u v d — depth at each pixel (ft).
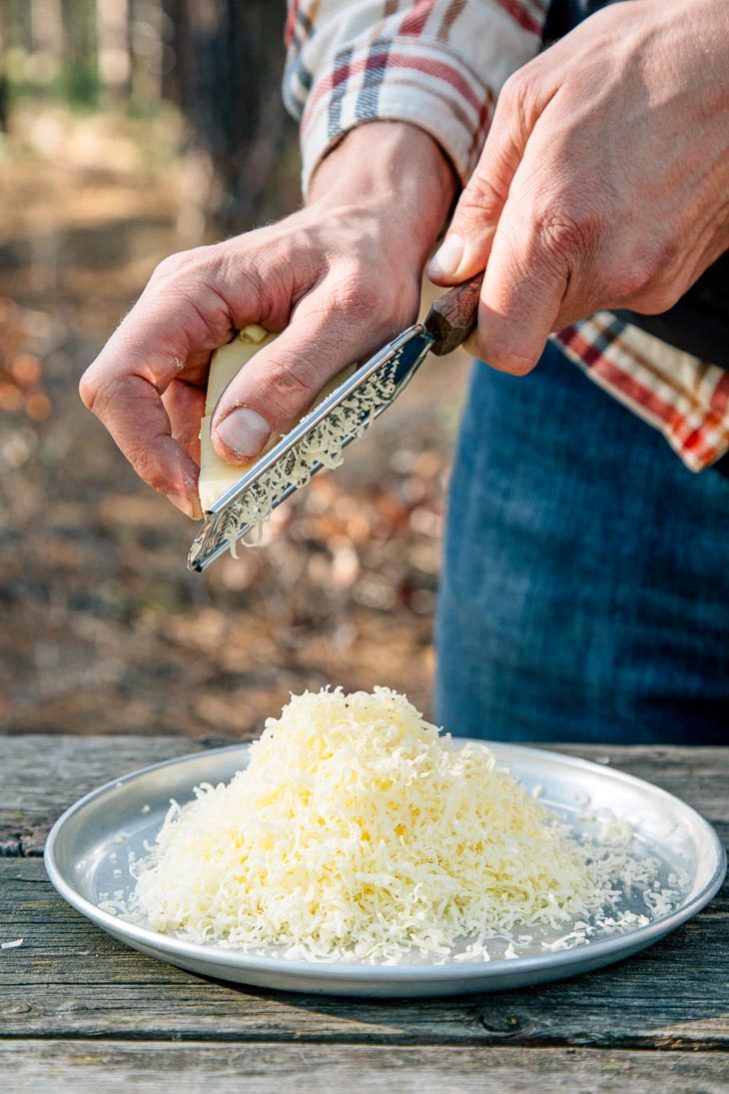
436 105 3.32
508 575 4.13
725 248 3.18
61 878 2.89
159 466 2.95
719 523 3.89
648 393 3.78
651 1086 2.65
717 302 3.54
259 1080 2.66
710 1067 2.68
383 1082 2.66
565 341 3.84
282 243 3.01
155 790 3.24
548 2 3.53
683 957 2.87
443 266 3.10
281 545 9.37
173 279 2.98
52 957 2.87
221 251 3.01
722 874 2.91
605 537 3.99
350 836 2.91
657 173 2.98
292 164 18.51
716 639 3.98
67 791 3.40
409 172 3.26
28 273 18.30
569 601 4.05
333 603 9.18
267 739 3.10
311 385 2.90
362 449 11.05
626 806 3.24
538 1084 2.66
